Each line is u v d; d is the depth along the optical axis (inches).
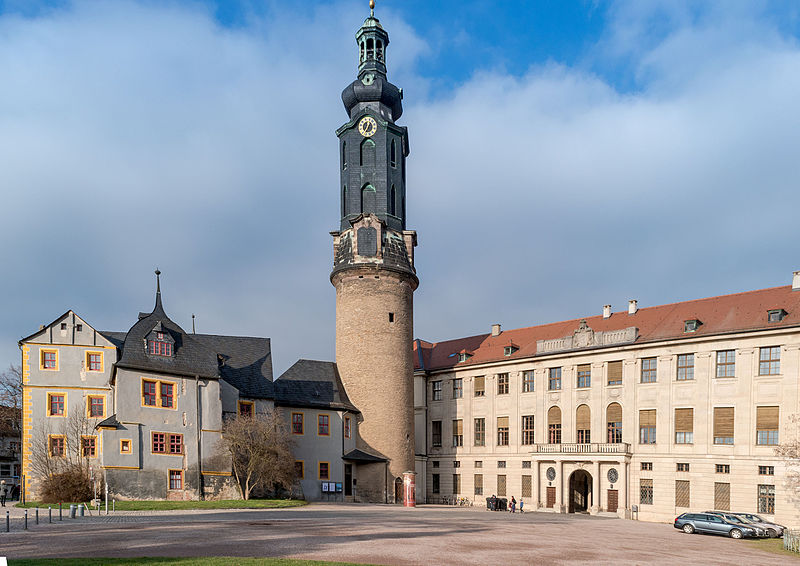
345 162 2815.0
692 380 2207.2
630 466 2299.5
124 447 1936.5
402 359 2669.8
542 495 2475.4
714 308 2311.8
